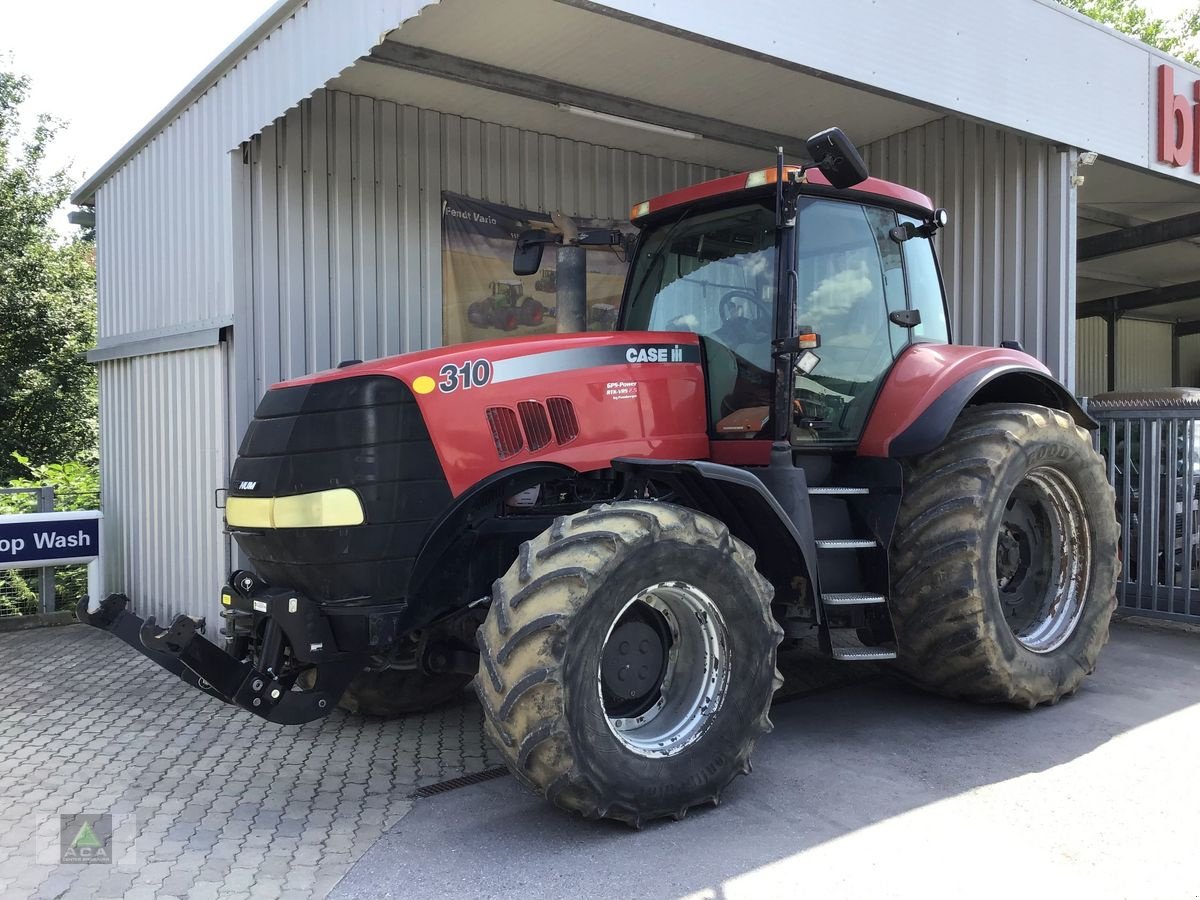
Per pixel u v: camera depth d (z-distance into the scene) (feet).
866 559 12.40
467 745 12.51
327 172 18.22
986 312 21.22
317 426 9.96
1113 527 14.12
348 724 13.53
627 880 8.39
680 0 14.07
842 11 16.08
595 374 11.18
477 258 20.42
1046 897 8.02
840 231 12.85
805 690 14.57
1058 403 14.93
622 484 11.55
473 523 10.38
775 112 21.07
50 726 13.52
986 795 10.27
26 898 8.29
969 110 18.03
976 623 12.03
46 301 46.98
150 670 16.88
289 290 17.67
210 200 17.67
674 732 9.82
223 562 17.54
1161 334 45.37
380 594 9.86
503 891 8.25
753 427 11.93
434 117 19.71
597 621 8.89
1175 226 27.73
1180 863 8.63
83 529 21.04
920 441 12.01
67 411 47.85
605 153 22.66
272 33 15.60
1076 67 19.90
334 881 8.54
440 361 10.24
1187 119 22.41
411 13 12.38
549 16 15.98
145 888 8.45
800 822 9.61
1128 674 15.26
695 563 9.56
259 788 10.96
